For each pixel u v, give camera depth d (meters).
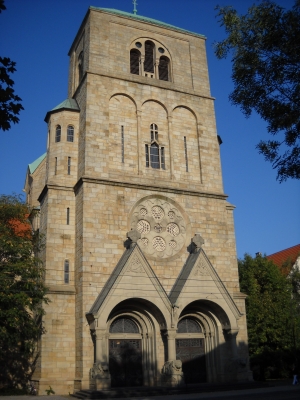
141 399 30.20
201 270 39.50
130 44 47.91
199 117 47.53
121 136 43.53
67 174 42.25
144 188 41.81
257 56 22.47
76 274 38.59
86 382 34.28
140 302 37.78
